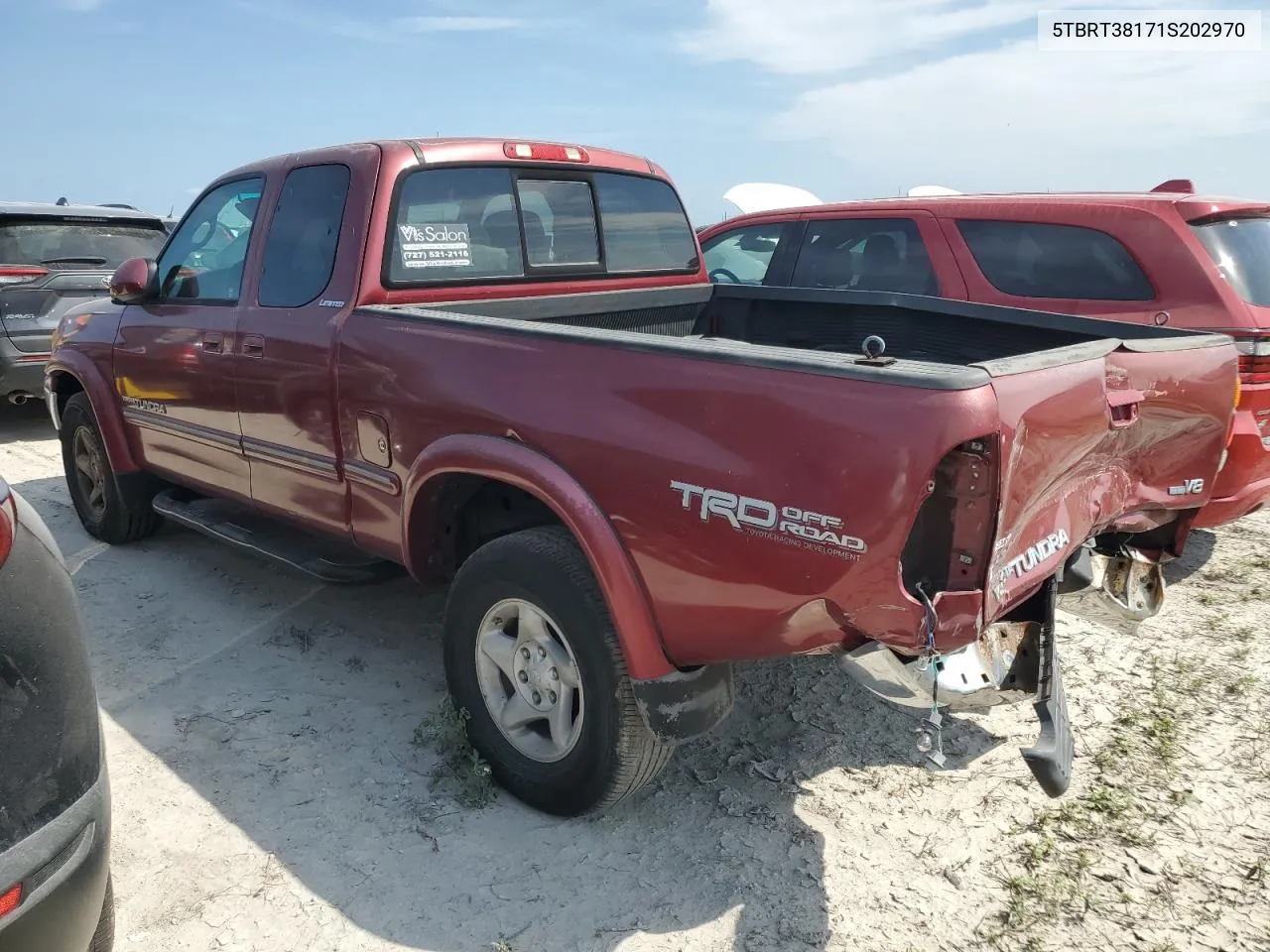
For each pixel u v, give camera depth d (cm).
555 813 284
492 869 264
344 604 438
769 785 305
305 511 366
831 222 612
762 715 349
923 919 249
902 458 196
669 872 265
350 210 336
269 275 368
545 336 266
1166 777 310
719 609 235
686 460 231
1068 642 405
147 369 435
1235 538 532
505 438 273
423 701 352
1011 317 362
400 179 339
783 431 214
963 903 254
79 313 497
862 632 214
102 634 405
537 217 388
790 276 627
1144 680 372
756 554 222
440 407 290
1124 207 483
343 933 240
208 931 239
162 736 326
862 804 296
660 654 253
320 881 258
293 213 363
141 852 267
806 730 339
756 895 256
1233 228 471
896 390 199
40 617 177
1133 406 252
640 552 246
